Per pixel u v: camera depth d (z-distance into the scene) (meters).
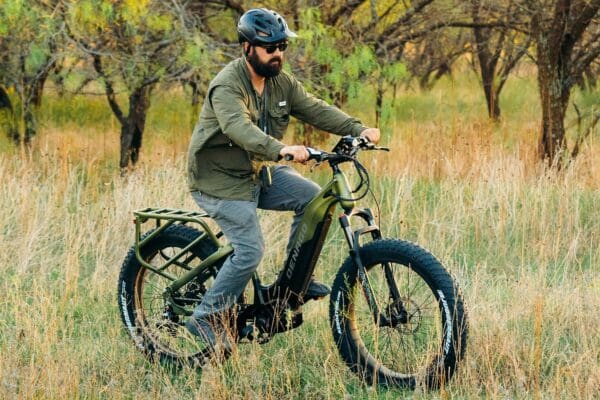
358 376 8.83
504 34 24.30
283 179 8.91
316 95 18.53
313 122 9.02
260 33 8.34
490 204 14.07
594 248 13.34
